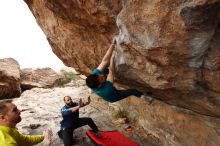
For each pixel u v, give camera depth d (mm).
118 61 3943
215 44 2674
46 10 5859
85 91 10680
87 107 8711
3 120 2785
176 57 2996
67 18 4934
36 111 8578
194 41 2701
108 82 4199
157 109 6094
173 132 5680
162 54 3070
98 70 4156
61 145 6363
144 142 6332
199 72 3102
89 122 6242
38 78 13836
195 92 3609
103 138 6254
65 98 6059
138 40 3141
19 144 3021
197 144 5047
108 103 8539
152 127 6434
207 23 2488
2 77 11297
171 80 3471
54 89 11773
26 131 7148
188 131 5227
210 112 4262
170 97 4582
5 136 2674
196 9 2395
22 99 10172
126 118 7480
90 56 5641
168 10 2625
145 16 2875
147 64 3480
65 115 5883
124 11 3094
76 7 4359
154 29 2871
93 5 3881
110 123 7422
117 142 6082
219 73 2904
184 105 4793
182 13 2502
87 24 4609
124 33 3309
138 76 3959
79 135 6762
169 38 2811
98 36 4738
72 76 15242
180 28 2643
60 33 5980
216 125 4543
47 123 7602
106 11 3779
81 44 5531
